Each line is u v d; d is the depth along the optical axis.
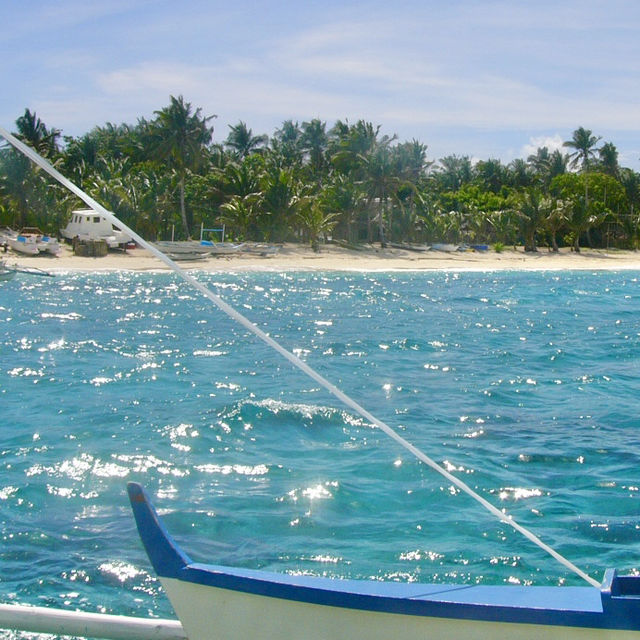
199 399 16.17
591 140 109.56
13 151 63.47
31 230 61.22
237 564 8.51
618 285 52.75
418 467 11.80
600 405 16.33
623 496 10.70
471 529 9.50
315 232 71.25
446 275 59.03
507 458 12.41
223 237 68.94
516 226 85.44
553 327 30.12
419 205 82.38
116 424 14.04
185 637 5.03
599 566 8.55
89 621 5.01
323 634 4.86
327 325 29.66
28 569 8.31
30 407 15.45
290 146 104.19
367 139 80.25
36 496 10.41
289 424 14.06
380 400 16.58
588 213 85.88
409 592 4.83
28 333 26.23
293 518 9.77
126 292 41.62
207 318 31.22
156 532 5.02
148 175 75.12
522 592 4.84
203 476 11.29
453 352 23.58
